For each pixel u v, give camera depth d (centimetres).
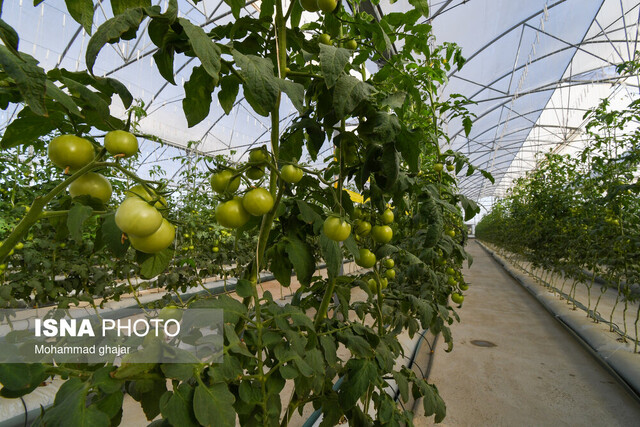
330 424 110
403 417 128
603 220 383
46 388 211
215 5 566
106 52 570
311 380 102
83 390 56
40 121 65
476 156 1622
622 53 693
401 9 514
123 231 59
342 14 133
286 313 86
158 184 67
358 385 106
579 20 609
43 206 53
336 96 82
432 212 170
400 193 139
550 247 621
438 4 548
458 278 318
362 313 175
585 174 486
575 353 343
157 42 73
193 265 301
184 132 916
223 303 77
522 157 1716
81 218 55
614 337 347
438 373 298
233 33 94
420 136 99
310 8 98
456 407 243
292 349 84
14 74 44
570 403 248
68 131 70
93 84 67
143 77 664
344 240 102
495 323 446
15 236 51
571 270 503
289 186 115
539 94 921
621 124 369
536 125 1195
